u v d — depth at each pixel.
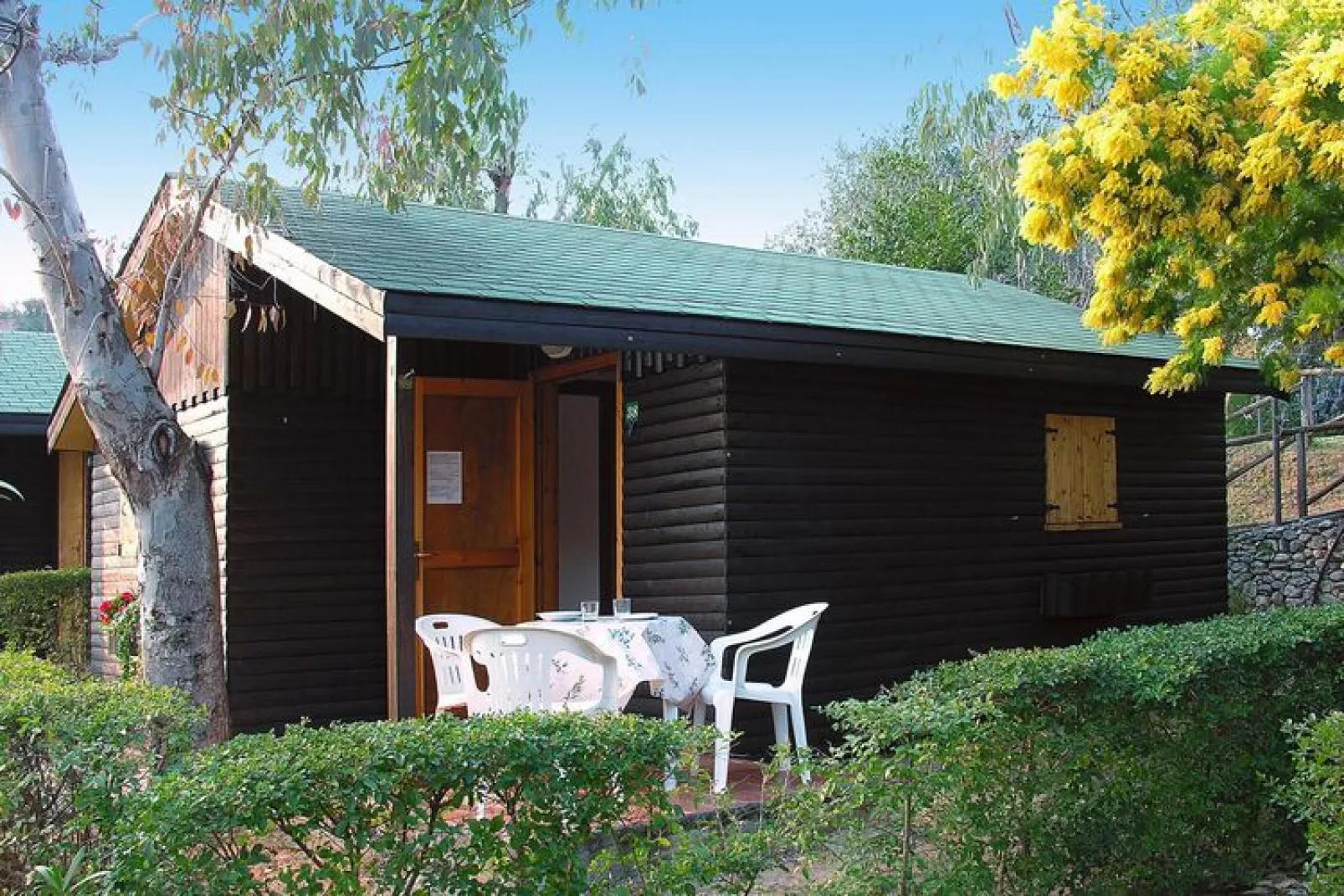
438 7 7.34
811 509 8.35
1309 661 5.88
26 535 15.84
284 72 7.06
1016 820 4.52
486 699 6.02
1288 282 7.29
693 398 8.22
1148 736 5.07
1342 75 6.39
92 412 6.87
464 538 9.19
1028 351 8.96
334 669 9.29
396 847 3.32
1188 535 10.86
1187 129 6.94
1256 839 5.56
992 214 11.20
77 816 4.04
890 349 8.23
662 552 8.41
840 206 25.69
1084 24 7.26
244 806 3.11
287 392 9.25
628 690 6.33
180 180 7.52
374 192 7.86
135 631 10.66
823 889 4.13
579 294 7.20
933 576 9.01
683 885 3.63
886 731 4.06
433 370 9.41
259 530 9.08
